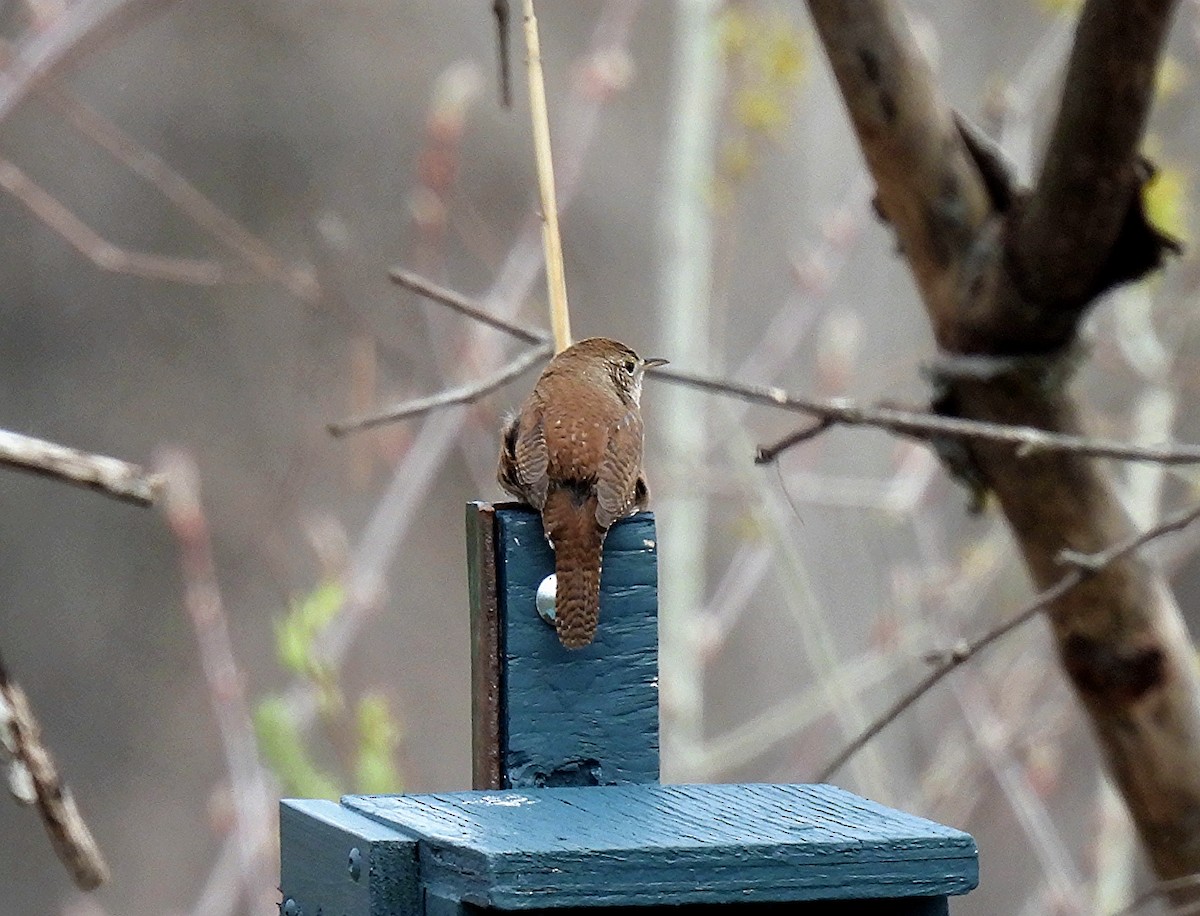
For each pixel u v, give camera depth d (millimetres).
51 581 21984
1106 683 6586
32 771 4891
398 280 6586
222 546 20094
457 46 21688
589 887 4641
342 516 19203
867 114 6594
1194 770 6559
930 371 6641
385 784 7805
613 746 5902
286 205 21188
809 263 13117
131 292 21328
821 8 6605
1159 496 13789
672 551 13016
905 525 15344
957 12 18297
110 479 4664
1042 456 6516
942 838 4793
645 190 21125
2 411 21266
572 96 15016
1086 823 16422
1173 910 6625
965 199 6551
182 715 21672
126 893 20719
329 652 10344
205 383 21141
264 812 10070
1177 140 15086
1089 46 5891
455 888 4754
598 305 20719
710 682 17906
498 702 5922
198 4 21406
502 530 5910
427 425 12117
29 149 21094
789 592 12070
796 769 13062
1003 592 13547
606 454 5914
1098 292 6375
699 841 4738
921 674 14461
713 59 13789
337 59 21594
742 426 13969
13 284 21391
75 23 11594
